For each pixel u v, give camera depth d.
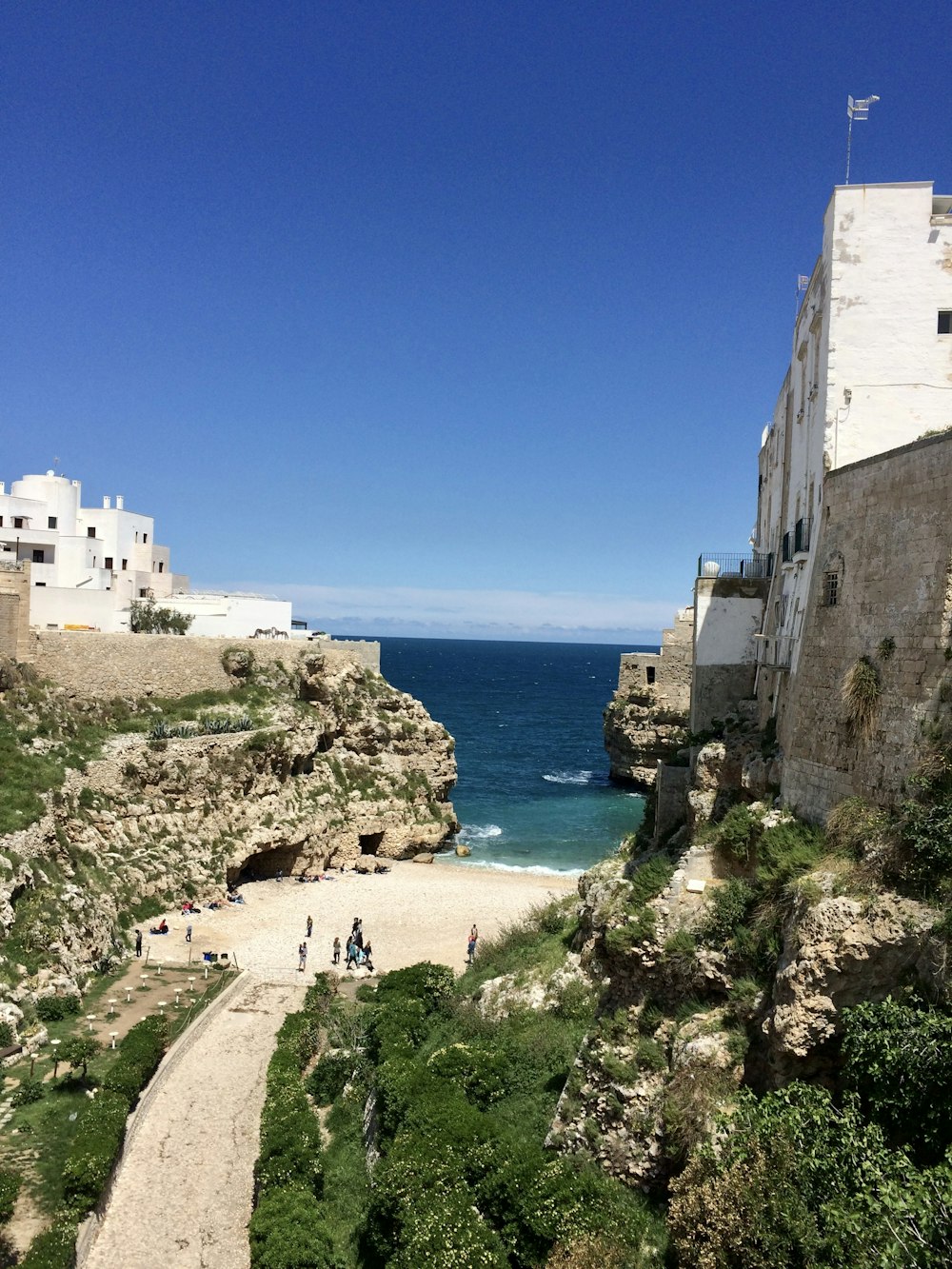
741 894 19.16
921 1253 10.73
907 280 21.34
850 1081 14.46
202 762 53.59
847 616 18.89
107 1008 33.62
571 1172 18.47
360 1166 24.39
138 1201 23.31
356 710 68.50
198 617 77.31
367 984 38.06
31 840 38.41
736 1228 12.84
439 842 66.81
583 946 30.42
